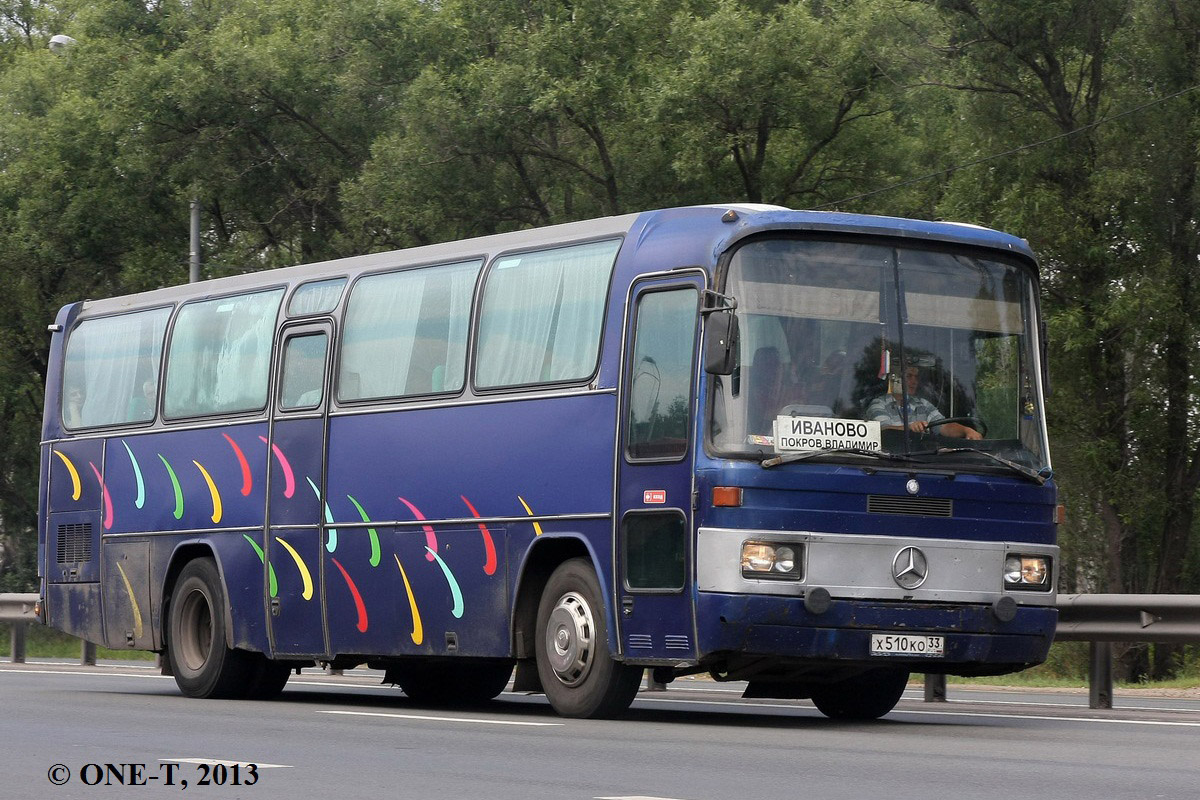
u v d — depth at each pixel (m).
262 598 35.00
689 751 22.19
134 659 65.44
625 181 73.19
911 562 26.14
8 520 109.44
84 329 41.25
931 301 27.33
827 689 30.03
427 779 18.86
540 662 28.91
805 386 26.22
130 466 38.88
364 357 33.41
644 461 27.00
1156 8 60.62
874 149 74.38
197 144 81.94
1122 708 32.94
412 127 72.62
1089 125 62.47
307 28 83.62
